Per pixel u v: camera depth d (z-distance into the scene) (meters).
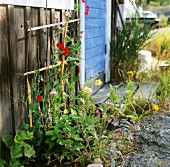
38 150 2.63
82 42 3.92
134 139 3.06
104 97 4.34
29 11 2.53
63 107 3.09
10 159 2.38
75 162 2.57
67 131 2.60
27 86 2.56
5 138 2.28
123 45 5.65
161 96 4.13
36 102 2.64
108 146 2.71
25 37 2.48
